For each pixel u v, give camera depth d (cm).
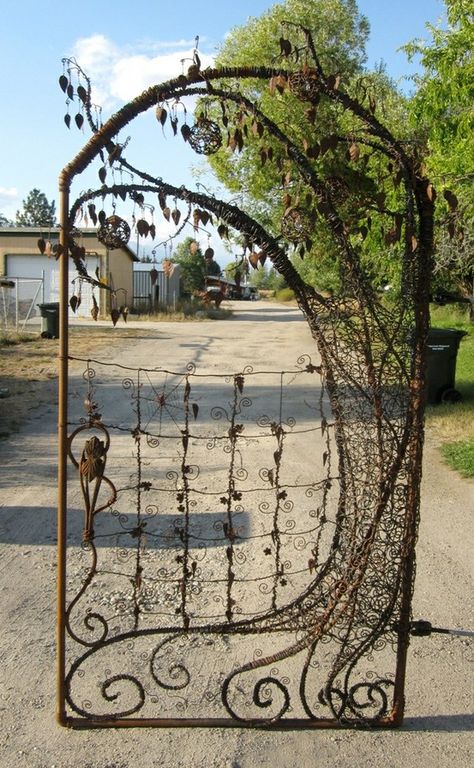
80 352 1748
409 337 324
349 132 332
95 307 321
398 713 336
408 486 324
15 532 579
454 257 1153
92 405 324
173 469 769
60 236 306
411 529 325
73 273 2694
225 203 314
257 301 5700
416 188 314
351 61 1709
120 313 322
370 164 409
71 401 1134
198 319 3023
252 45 1641
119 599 461
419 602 467
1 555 532
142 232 317
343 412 332
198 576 496
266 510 623
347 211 332
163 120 306
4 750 317
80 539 564
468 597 476
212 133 312
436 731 336
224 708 349
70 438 317
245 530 586
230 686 369
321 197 307
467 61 866
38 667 382
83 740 325
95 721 332
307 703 354
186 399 342
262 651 403
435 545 567
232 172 1186
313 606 353
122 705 350
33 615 440
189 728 335
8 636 414
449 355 1099
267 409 1112
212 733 332
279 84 299
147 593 468
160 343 2009
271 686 370
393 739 329
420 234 318
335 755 318
